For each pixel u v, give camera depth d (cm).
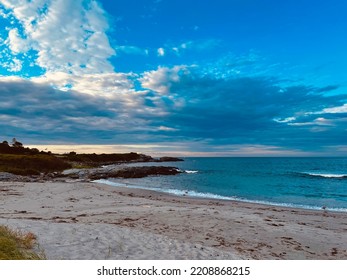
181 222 1251
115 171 4850
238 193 2941
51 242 755
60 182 3478
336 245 1021
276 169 7450
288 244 1007
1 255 586
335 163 11081
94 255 684
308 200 2530
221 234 1090
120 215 1393
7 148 8281
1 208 1602
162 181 4200
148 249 773
